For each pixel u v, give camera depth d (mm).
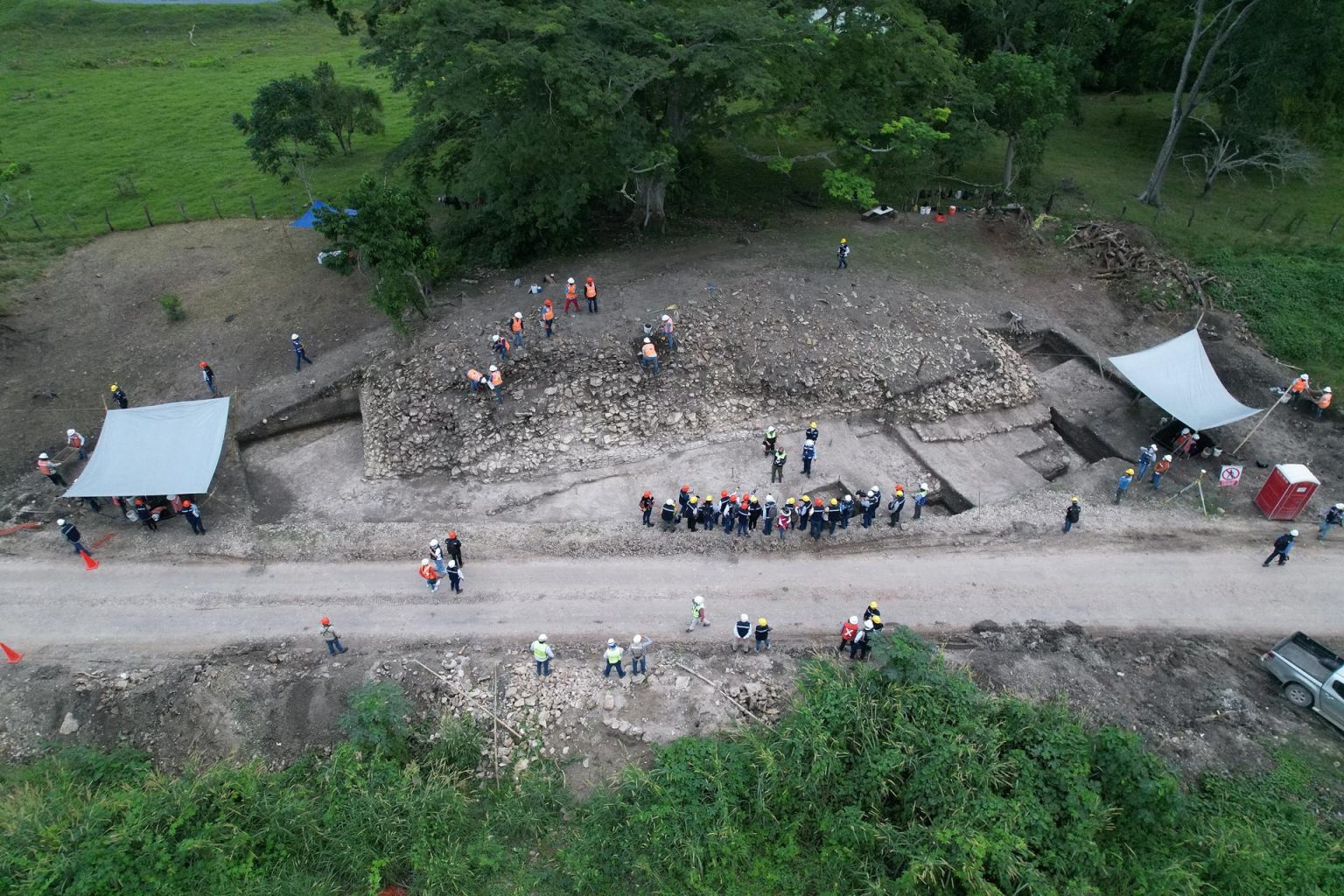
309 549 26625
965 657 22281
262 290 40250
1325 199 46625
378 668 22172
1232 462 29688
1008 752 18703
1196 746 20062
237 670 22250
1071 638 22969
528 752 20391
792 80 35906
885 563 25766
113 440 28359
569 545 26469
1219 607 23938
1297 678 20922
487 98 31891
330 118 50000
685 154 41812
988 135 42281
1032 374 34156
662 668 22094
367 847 18250
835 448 30281
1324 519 26531
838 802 18703
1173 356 31500
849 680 20422
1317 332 35594
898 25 37875
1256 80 41500
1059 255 41688
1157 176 45594
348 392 33094
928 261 40219
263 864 18172
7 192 48594
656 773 19031
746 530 26672
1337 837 18031
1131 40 59750
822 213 44938
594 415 30719
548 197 35156
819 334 33250
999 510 27609
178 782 18984
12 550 26578
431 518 27828
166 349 36406
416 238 33094
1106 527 26891
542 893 17719
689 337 32531
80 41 75188
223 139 56531
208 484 27328
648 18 32500
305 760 20469
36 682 22109
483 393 31141
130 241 44750
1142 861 17594
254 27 80688
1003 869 16625
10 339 36562
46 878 16594
